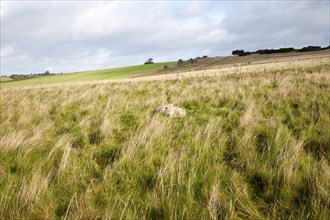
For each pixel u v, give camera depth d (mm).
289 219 1911
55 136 4523
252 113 5184
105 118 5211
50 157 3262
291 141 3365
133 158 3156
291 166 2510
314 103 5605
